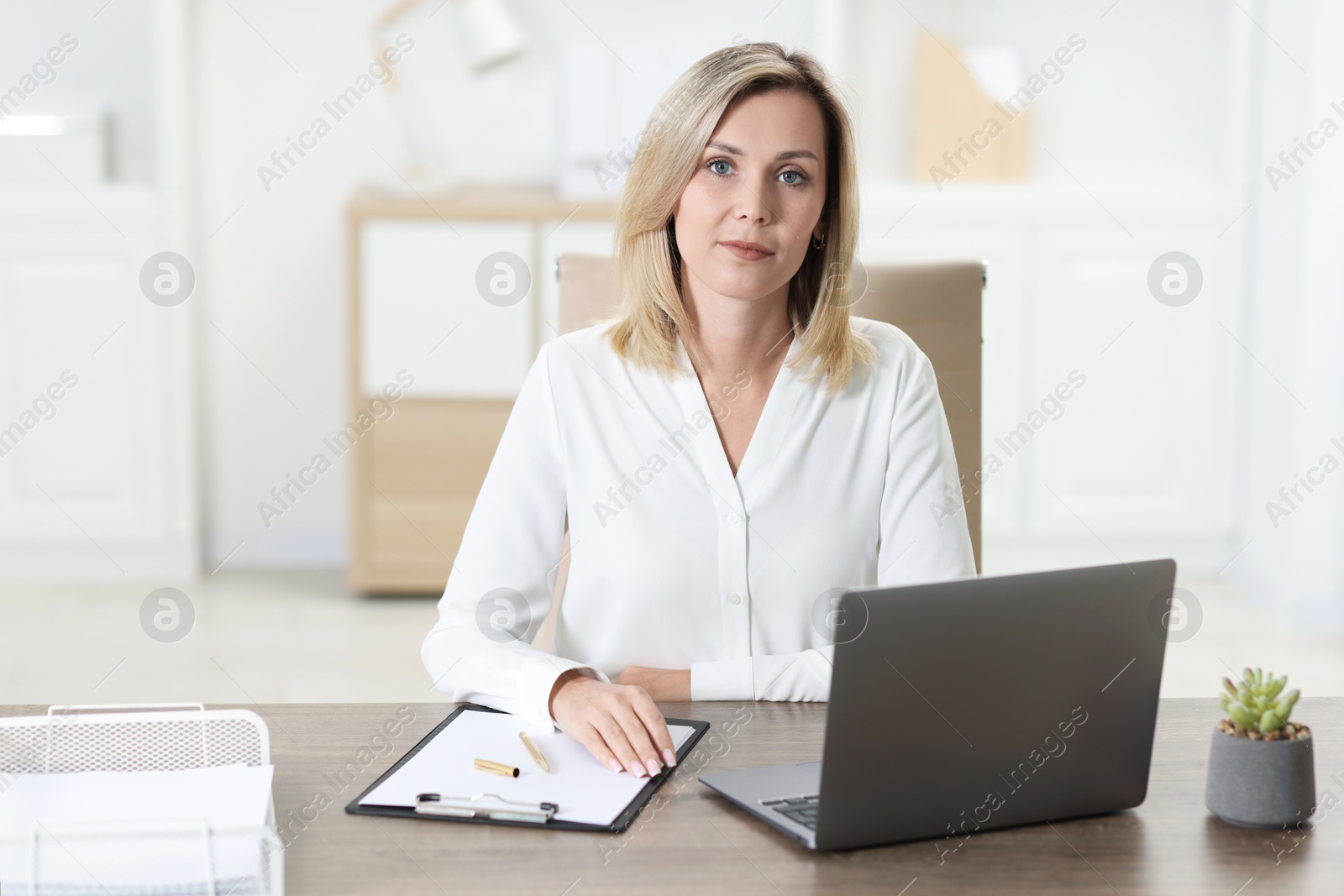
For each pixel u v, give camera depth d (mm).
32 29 3559
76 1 3561
